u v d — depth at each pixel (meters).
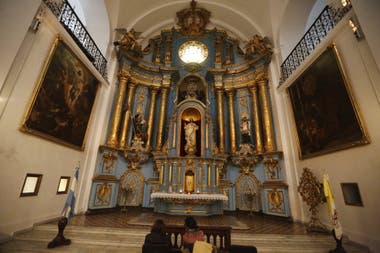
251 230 5.00
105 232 4.45
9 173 3.82
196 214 6.67
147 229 4.64
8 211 3.80
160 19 11.91
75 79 5.99
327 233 4.73
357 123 4.10
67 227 4.65
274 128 8.38
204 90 10.59
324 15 5.60
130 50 9.54
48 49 4.79
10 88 3.85
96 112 7.69
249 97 9.98
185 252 2.52
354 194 4.21
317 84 5.50
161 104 10.06
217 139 9.65
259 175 8.19
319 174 5.45
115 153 8.05
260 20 10.12
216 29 11.85
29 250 3.50
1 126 3.67
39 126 4.57
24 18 3.86
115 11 9.38
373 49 3.61
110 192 7.56
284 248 4.00
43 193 4.80
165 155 8.08
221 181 8.41
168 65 10.96
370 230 3.76
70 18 6.04
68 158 5.91
